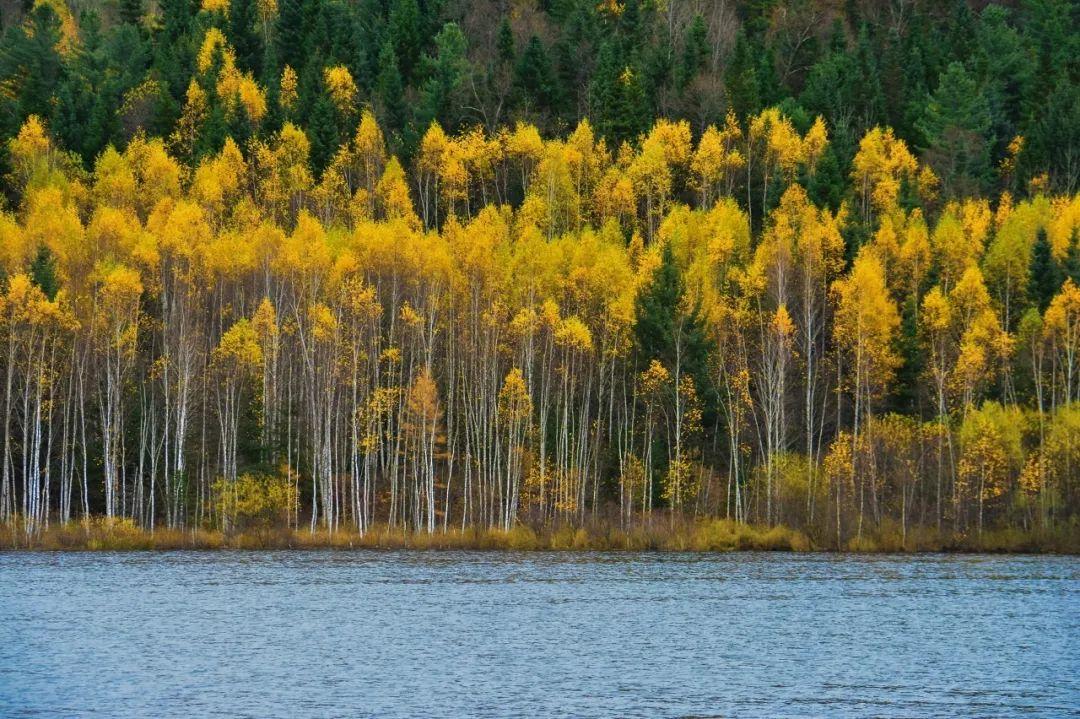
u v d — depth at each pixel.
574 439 176.25
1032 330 181.88
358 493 171.75
